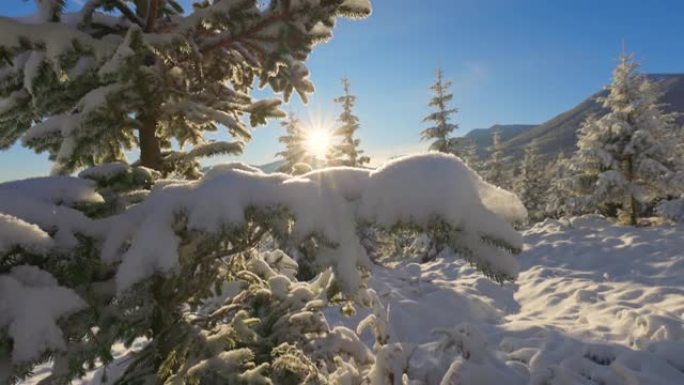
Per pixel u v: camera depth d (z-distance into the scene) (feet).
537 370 12.46
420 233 4.74
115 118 6.41
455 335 13.35
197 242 5.52
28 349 4.00
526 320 23.43
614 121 66.08
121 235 4.93
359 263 4.77
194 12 6.35
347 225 4.74
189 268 6.31
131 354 7.11
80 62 6.43
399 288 27.43
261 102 8.00
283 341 8.09
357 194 4.93
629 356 13.97
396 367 9.59
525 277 35.29
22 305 4.18
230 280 8.73
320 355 9.04
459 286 30.73
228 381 6.04
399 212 4.67
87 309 4.81
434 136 78.84
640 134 62.95
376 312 10.63
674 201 65.00
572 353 14.88
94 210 5.52
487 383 12.09
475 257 4.66
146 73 6.01
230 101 8.18
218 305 9.29
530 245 47.75
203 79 7.40
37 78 5.75
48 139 6.53
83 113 5.90
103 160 7.95
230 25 6.27
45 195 5.11
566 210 79.41
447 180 4.79
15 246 4.28
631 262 37.78
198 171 8.01
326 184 5.00
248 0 6.08
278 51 6.51
